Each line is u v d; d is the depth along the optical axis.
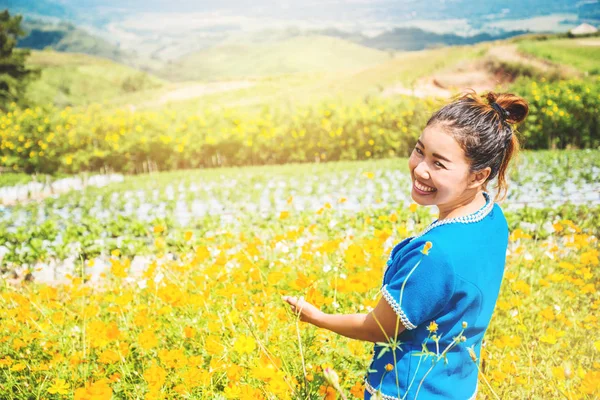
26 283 4.93
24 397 2.47
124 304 3.11
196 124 14.94
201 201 9.33
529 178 9.08
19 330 3.01
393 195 8.41
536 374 2.34
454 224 1.47
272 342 2.42
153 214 8.26
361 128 14.48
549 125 14.48
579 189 8.72
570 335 2.83
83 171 14.88
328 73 33.94
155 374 2.11
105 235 6.43
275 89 30.70
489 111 1.50
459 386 1.51
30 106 26.97
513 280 3.36
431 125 1.50
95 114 15.59
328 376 1.34
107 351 2.43
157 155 14.86
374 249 3.22
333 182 10.30
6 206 10.30
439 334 1.47
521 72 21.09
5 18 26.84
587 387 1.77
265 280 3.36
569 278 3.44
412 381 1.48
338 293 2.77
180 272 3.90
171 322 2.87
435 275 1.39
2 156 14.94
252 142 14.74
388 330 1.48
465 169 1.46
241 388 1.90
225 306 2.86
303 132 14.41
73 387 2.44
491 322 2.98
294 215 6.29
